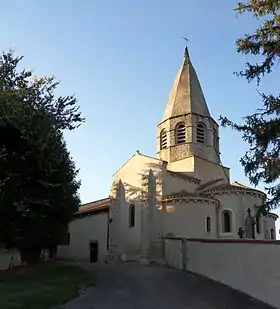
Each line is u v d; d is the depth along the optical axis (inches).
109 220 1507.1
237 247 783.1
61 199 1048.8
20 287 695.1
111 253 1439.5
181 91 1665.8
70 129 957.2
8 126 831.1
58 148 960.3
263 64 626.5
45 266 1106.1
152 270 1053.8
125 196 1476.4
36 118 858.1
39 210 952.9
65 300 613.9
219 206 1322.6
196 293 730.2
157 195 1337.4
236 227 1289.4
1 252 1056.8
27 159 878.4
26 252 1100.5
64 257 1663.4
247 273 734.5
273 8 600.7
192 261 1016.9
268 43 613.3
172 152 1572.3
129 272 1008.2
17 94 834.2
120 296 680.4
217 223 1302.9
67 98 948.0
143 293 717.9
